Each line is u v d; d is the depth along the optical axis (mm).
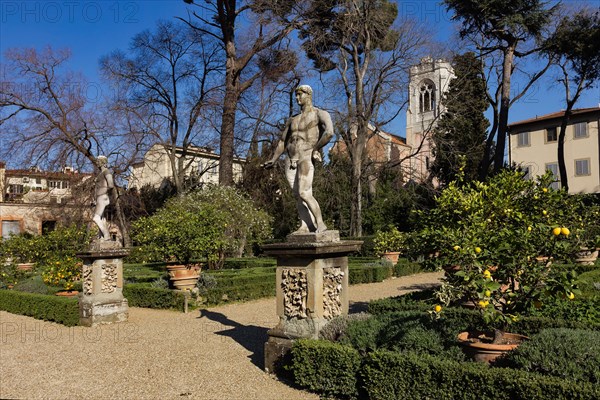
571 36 23812
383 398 4820
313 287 6102
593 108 35344
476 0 22172
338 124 25266
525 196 6949
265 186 29297
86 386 6008
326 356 5461
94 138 26219
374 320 5969
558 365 4273
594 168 34375
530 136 37594
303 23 25047
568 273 5031
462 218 6453
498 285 4637
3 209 30578
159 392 5730
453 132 30000
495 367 4484
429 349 5246
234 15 25375
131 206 28344
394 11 28969
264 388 5805
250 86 27500
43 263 14469
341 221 28328
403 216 30578
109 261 10508
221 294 12945
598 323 6426
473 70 27719
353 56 26344
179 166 29312
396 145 45500
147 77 29094
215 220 14828
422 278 19266
